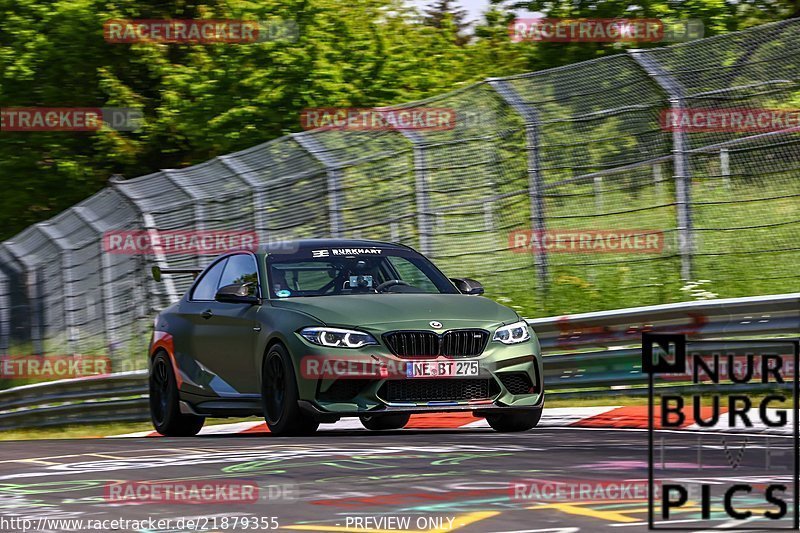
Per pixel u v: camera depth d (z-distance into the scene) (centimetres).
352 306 2744
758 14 7288
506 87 4578
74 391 5022
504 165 4578
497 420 2892
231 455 2270
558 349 3619
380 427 3306
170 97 7762
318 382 2642
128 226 5225
